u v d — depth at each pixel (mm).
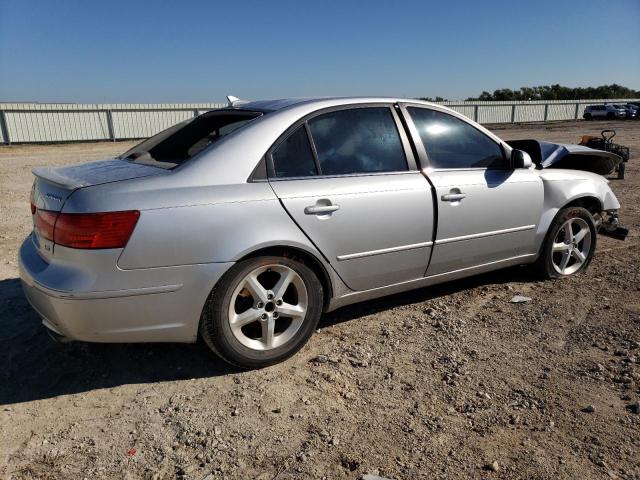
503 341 3717
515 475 2402
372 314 4215
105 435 2756
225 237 3076
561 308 4242
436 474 2418
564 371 3291
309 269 3426
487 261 4355
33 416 2932
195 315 3092
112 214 2840
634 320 3957
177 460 2557
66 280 2865
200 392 3133
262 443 2664
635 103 50469
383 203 3631
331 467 2482
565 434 2686
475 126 4297
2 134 23469
